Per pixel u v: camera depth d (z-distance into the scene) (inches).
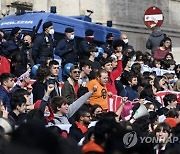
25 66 1216.8
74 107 898.7
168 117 981.2
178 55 2304.4
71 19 1608.0
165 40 1712.6
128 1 2662.4
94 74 1239.5
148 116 917.2
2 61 1160.8
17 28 1301.7
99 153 337.1
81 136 808.3
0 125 513.3
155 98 1268.5
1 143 290.2
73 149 257.6
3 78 927.7
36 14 1536.7
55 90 1032.8
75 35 1612.9
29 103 912.9
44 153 252.4
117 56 1328.7
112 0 2588.6
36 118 762.8
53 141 255.6
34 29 1483.8
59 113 867.4
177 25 2920.8
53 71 1063.6
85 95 912.9
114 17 2596.0
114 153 320.2
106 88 1171.9
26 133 257.6
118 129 358.3
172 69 1672.0
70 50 1363.2
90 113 881.5
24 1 2335.1
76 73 1078.4
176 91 1411.2
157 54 1706.4
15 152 252.2
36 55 1284.4
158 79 1328.7
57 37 1552.7
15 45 1267.2
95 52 1339.8
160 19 1897.1
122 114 1082.7
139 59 1557.6
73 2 2485.2
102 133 354.9
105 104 1083.3
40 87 997.2
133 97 1251.2
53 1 2471.7
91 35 1576.0
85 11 2511.1
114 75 1240.2
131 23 2672.2
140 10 2719.0
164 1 2861.7
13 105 828.0
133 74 1264.8
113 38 1667.1
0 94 904.9
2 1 2250.2
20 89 845.8
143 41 2721.5
